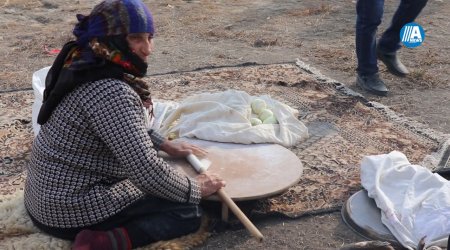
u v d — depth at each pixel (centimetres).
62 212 254
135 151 240
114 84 241
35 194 259
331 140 402
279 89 504
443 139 404
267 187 297
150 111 307
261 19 787
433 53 624
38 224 265
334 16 801
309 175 353
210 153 332
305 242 290
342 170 360
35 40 677
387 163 320
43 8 857
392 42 536
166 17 799
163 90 497
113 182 264
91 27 240
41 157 257
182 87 507
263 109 399
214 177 282
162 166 251
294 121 398
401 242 273
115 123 238
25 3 880
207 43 666
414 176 307
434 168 360
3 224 277
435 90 515
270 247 285
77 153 251
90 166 254
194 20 780
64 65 248
